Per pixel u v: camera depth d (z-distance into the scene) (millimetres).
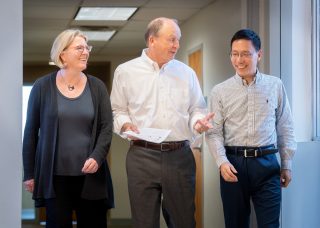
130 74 3016
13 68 2729
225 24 4852
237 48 3029
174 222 3006
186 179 2998
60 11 5535
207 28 5387
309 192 3850
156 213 2977
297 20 3922
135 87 2998
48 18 5859
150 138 2824
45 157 2824
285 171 3189
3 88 2707
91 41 7395
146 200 2957
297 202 3883
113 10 5555
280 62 4016
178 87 3016
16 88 2736
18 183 2744
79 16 5801
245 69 3033
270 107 3098
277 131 3213
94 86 2932
